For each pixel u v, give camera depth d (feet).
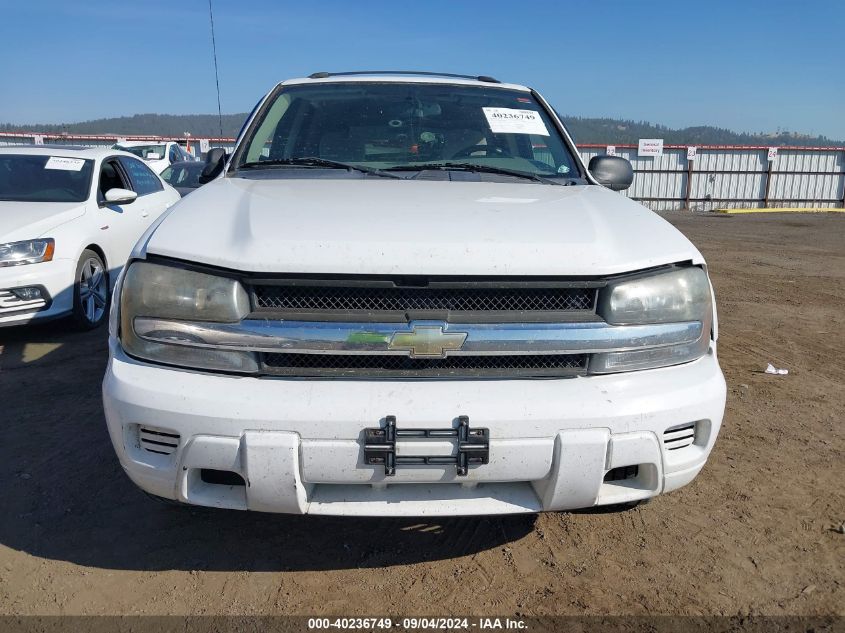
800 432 11.90
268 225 6.79
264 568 7.83
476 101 11.48
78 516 8.82
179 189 35.83
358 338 6.26
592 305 6.64
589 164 10.73
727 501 9.50
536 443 6.28
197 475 6.59
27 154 19.81
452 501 6.59
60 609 7.07
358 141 10.55
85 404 12.63
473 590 7.53
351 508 6.54
